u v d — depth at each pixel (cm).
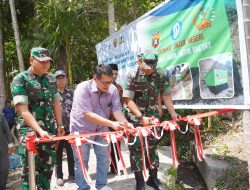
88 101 372
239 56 357
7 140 544
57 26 1132
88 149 389
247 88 343
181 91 473
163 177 479
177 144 623
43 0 1166
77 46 1254
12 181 605
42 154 354
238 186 442
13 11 1209
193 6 430
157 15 525
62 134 372
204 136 620
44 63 339
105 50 821
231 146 548
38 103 348
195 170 573
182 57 464
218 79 392
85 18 1116
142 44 587
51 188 492
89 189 393
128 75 407
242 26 343
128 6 941
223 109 386
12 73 1700
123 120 384
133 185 466
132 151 418
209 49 405
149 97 411
